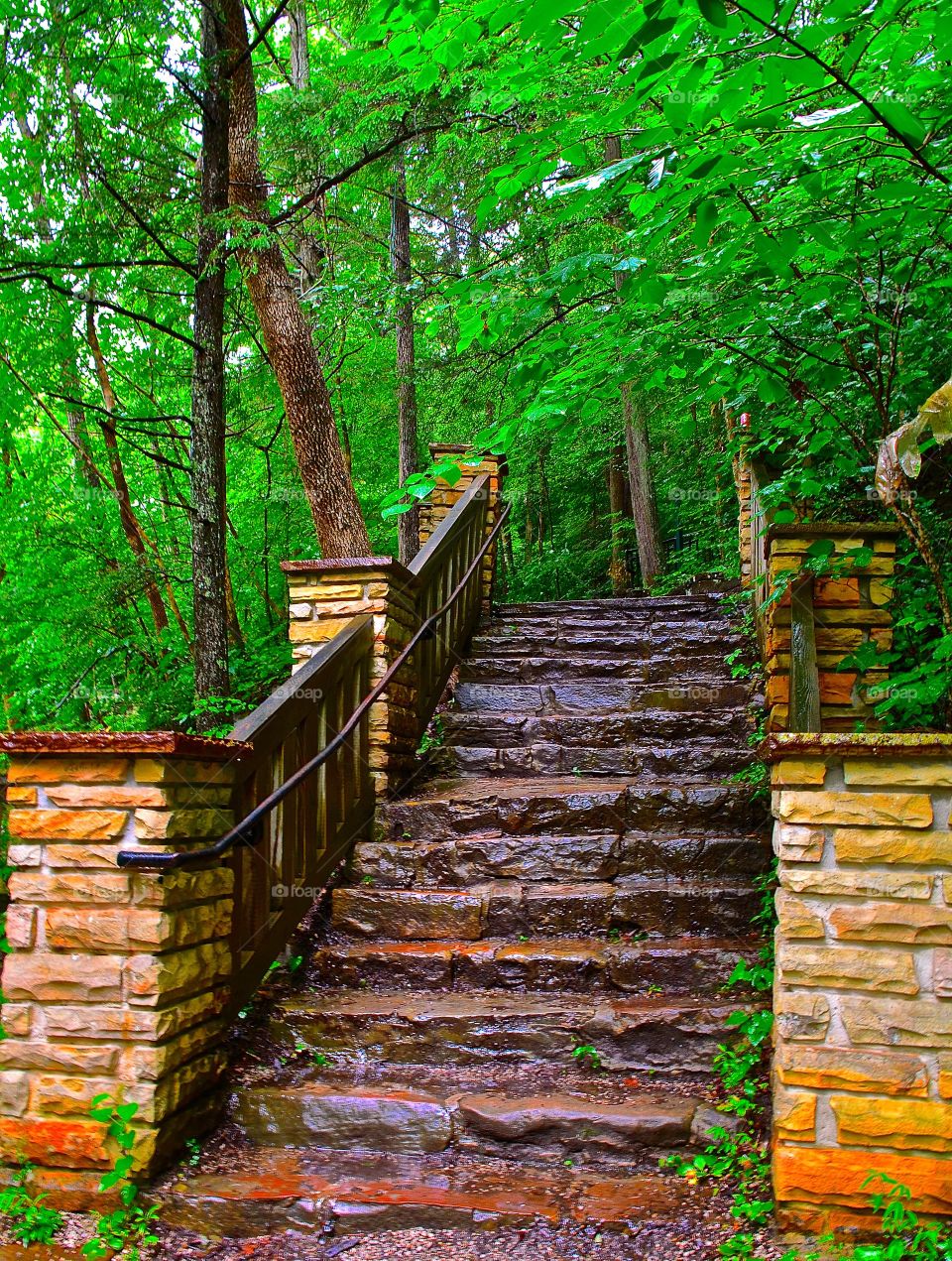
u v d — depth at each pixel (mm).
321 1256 2312
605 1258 2248
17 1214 2465
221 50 6168
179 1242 2373
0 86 6199
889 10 2057
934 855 2334
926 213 2678
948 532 4176
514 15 2064
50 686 8352
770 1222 2328
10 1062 2609
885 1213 2242
